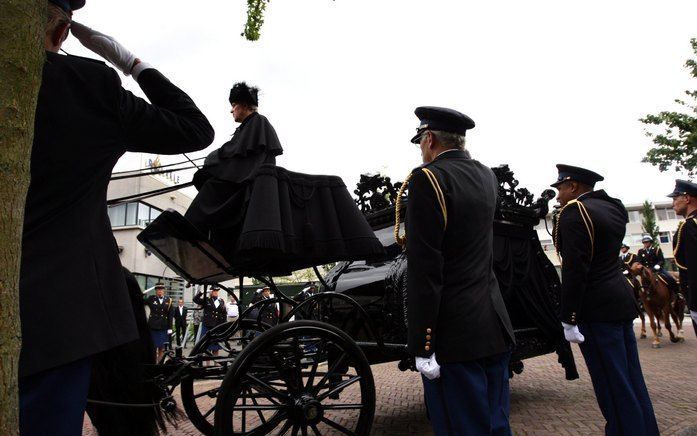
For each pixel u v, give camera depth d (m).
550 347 4.81
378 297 4.15
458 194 2.00
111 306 1.39
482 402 1.85
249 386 2.99
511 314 4.61
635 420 2.78
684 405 4.44
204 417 3.57
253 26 2.69
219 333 3.46
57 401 1.23
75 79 1.36
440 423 1.87
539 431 3.84
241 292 3.05
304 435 2.81
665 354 7.95
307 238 2.78
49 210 1.28
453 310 1.92
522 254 4.70
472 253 2.03
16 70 0.96
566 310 2.94
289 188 2.83
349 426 4.24
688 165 12.37
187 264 3.09
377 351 3.82
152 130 1.53
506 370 2.08
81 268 1.32
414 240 1.93
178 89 1.73
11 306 0.93
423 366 1.85
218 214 2.65
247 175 2.72
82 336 1.27
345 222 2.93
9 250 0.93
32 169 1.25
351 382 3.01
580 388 5.51
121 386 2.62
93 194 1.42
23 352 1.17
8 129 0.94
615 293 2.94
